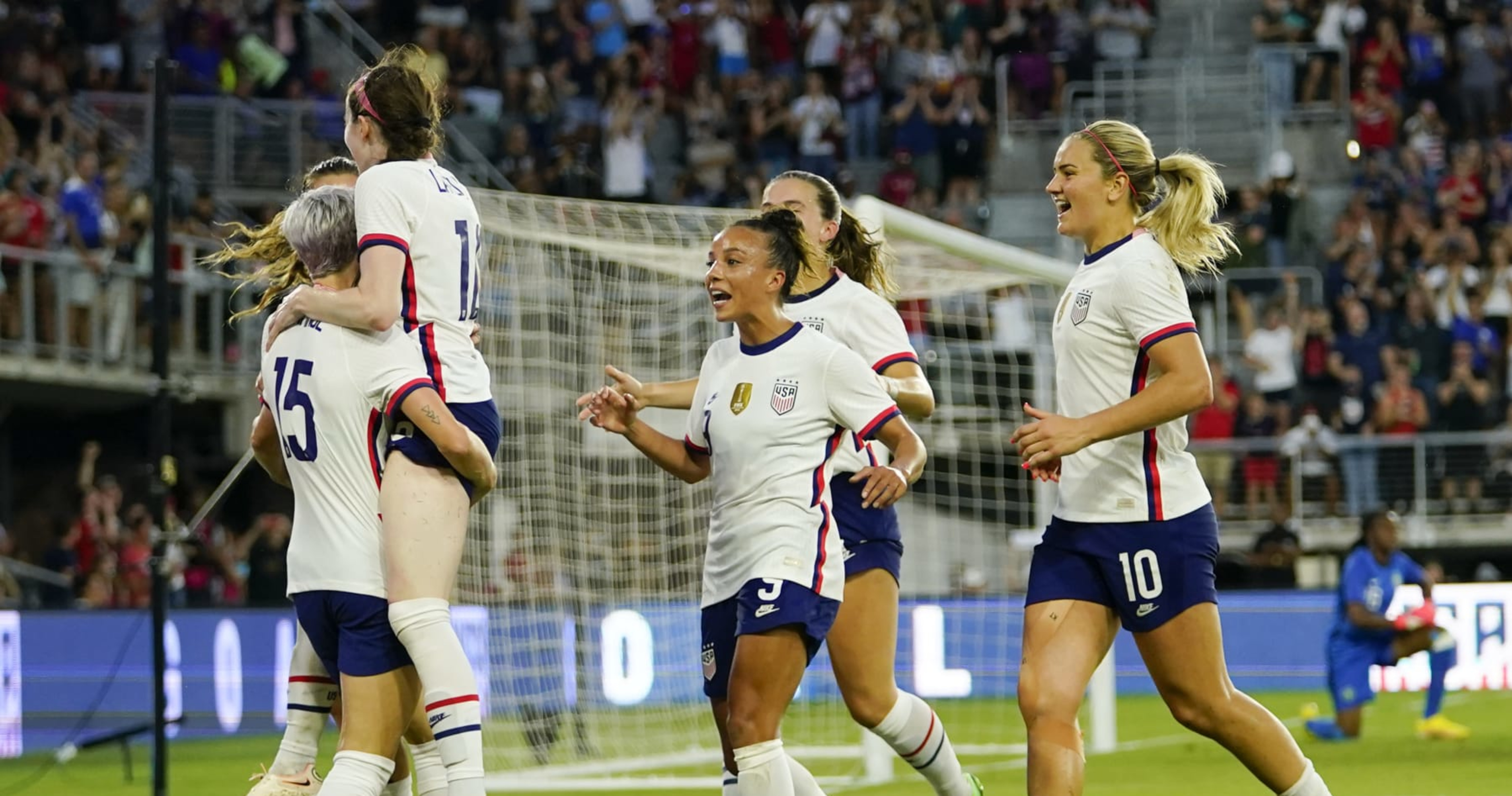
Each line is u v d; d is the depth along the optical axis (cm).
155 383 2216
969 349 3909
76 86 6047
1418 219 5984
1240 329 5744
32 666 4028
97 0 6272
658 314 3228
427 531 1355
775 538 1390
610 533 3281
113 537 4969
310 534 1386
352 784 1345
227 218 5681
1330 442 5175
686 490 3384
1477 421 5300
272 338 1408
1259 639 4272
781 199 1648
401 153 1438
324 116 6009
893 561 1580
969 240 2711
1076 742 1373
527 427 3130
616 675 3259
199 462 5597
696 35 6762
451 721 1334
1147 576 1396
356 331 1379
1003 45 6694
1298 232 5812
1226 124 6475
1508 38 6631
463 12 6981
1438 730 3200
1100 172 1441
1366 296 5641
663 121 6644
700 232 2888
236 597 4903
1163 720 3800
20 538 5662
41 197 5300
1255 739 1410
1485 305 5638
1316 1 6706
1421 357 5447
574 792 2752
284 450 1403
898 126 6375
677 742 3325
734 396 1421
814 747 3234
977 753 3188
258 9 6306
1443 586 4228
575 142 6131
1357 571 3203
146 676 4003
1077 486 1421
